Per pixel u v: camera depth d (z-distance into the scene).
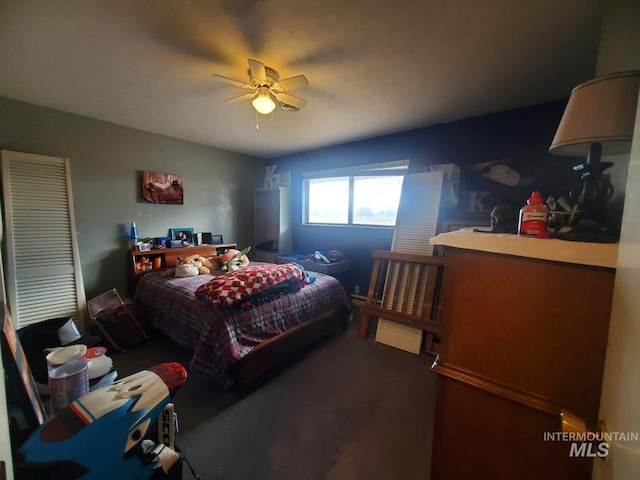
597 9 1.25
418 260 2.70
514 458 0.87
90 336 2.44
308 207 4.39
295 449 1.44
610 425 0.56
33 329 1.55
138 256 3.09
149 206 3.32
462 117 2.74
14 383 0.84
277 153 4.46
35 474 0.69
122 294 3.09
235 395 1.86
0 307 0.86
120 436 0.80
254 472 1.31
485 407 0.91
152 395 0.89
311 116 2.74
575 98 0.94
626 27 1.15
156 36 1.51
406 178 3.07
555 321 0.78
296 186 4.45
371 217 3.70
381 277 2.96
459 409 0.96
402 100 2.35
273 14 1.34
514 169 2.53
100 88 2.15
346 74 1.91
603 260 0.69
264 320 2.05
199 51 1.65
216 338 1.80
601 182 0.90
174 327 2.25
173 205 3.57
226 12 1.33
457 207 2.85
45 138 2.53
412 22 1.39
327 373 2.15
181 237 3.58
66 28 1.44
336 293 2.85
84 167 2.79
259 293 2.10
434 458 1.02
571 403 0.77
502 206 1.27
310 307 2.48
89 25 1.42
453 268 0.96
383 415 1.70
